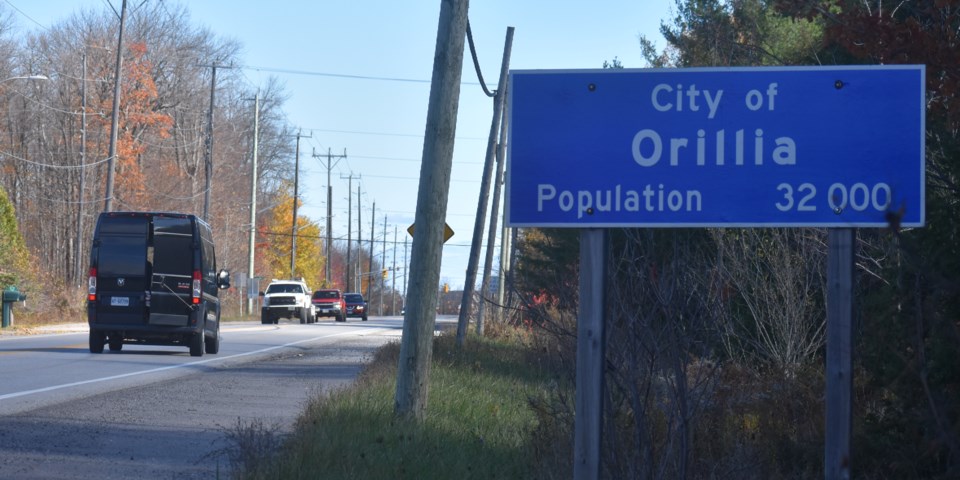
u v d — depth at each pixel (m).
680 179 7.31
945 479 8.20
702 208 7.28
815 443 10.37
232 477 10.19
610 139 7.38
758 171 7.27
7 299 43.91
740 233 15.05
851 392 6.96
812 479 10.08
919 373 6.30
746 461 9.19
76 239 74.69
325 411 13.04
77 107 75.62
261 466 9.91
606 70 7.39
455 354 24.05
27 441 12.48
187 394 18.08
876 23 9.45
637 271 8.24
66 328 44.75
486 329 34.94
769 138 7.27
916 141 7.18
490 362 23.47
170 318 26.80
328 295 79.38
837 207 7.20
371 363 23.14
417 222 13.80
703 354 8.37
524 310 10.04
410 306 13.75
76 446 12.30
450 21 13.57
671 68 7.35
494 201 35.53
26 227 77.06
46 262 75.44
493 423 14.36
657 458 8.43
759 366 14.53
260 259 103.81
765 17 23.25
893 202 7.14
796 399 11.60
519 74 7.46
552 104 7.43
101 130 75.88
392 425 12.43
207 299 28.03
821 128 7.24
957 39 9.41
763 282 14.52
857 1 11.34
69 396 17.20
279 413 15.71
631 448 8.34
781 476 9.87
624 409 8.97
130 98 77.81
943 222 8.72
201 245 27.19
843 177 7.21
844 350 7.02
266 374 22.70
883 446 9.27
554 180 7.39
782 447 10.58
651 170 7.33
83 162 64.06
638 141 7.36
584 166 7.38
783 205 7.23
